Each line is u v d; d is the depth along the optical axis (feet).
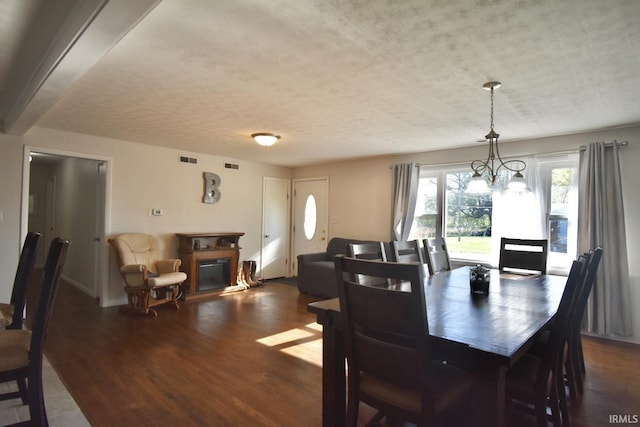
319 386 8.32
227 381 8.52
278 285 20.48
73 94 9.68
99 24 5.40
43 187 25.18
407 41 6.68
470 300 7.09
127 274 14.38
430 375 4.51
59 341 11.05
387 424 6.89
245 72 8.14
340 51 7.11
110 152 15.25
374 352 4.96
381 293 4.73
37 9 5.99
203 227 18.60
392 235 17.60
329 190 21.17
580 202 12.62
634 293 11.80
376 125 12.46
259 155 18.94
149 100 10.11
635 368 9.74
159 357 9.89
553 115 10.99
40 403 5.58
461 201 16.02
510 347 4.46
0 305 8.05
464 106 10.33
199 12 5.76
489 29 6.23
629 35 6.34
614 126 12.12
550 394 6.37
